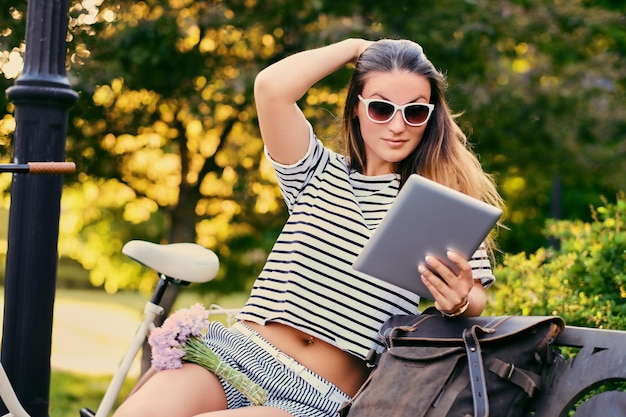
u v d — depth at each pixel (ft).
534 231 41.73
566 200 42.45
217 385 10.24
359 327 10.27
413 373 9.16
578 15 31.01
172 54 25.80
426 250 9.18
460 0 27.96
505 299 14.79
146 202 31.09
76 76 24.66
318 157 10.94
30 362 13.85
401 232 9.14
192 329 10.36
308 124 10.99
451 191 8.88
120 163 29.04
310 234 10.55
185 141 28.91
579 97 31.37
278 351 10.36
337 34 25.55
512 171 33.17
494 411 8.80
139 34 24.82
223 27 25.85
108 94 26.94
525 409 9.16
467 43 27.76
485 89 29.12
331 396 10.21
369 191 10.77
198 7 25.71
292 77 10.72
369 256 9.38
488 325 9.16
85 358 43.68
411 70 10.48
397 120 10.37
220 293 31.76
